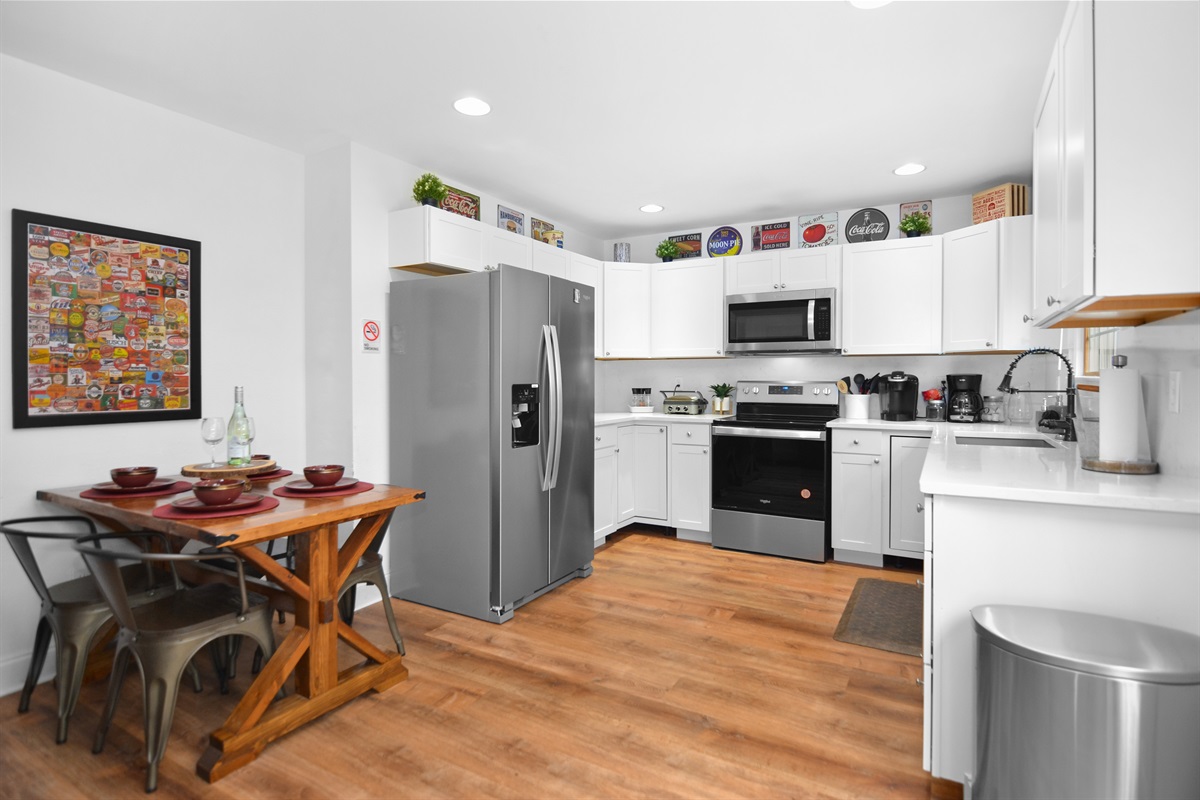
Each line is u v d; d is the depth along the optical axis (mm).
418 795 1743
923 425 3699
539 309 3193
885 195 4031
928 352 3844
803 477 3947
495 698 2270
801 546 3961
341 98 2668
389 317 3309
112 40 2211
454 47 2271
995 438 3086
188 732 2055
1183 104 1386
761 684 2367
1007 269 3523
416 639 2785
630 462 4531
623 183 3777
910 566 3842
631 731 2059
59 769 1851
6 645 2324
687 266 4625
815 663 2539
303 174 3311
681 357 4648
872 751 1946
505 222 4160
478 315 2996
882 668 2494
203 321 2895
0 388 2293
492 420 2967
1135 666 1261
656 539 4496
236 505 1963
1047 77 1925
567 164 3457
